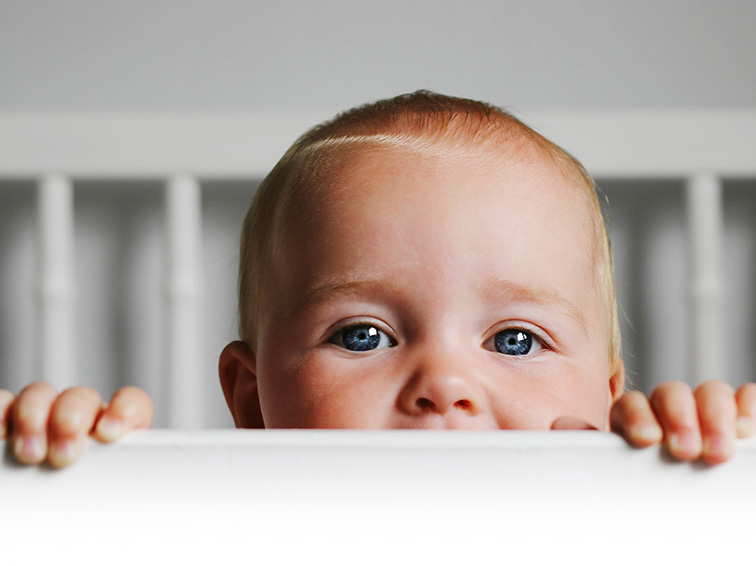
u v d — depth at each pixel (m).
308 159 0.86
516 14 1.44
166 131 1.29
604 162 1.28
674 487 0.39
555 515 0.39
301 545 0.38
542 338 0.77
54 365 1.28
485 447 0.39
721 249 1.42
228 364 0.96
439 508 0.38
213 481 0.39
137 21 1.45
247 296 0.93
